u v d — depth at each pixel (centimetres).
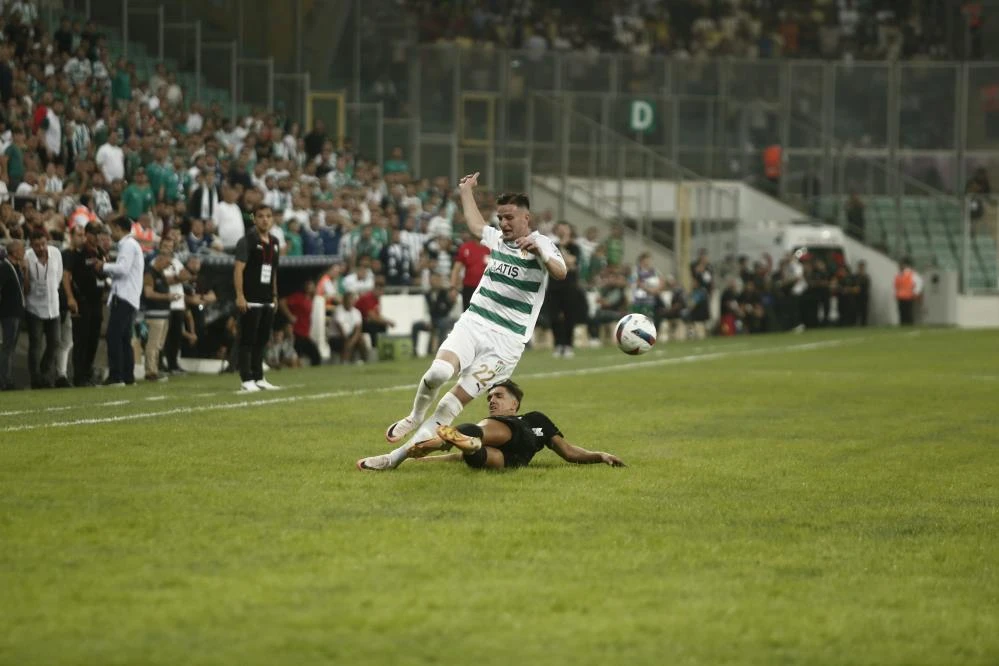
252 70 9375
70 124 6475
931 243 11444
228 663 1461
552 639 1568
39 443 3034
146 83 7612
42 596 1711
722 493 2578
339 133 10119
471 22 12025
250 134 7944
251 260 4534
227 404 4044
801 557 2016
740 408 4269
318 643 1534
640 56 11356
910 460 3117
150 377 5284
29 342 4831
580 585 1808
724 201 11162
